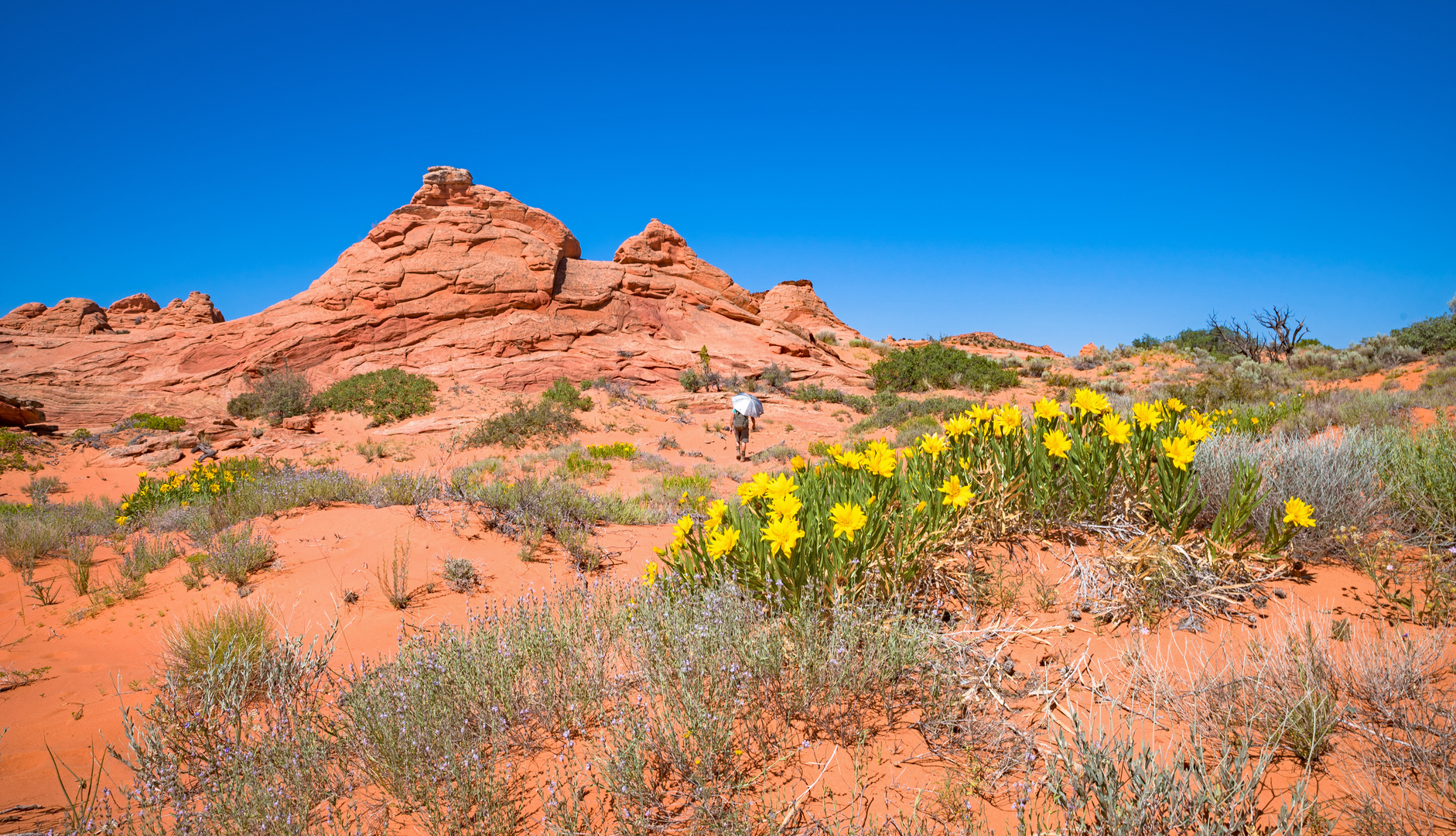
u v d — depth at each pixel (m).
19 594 5.71
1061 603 3.37
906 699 2.68
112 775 2.81
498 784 2.30
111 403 24.62
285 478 8.93
